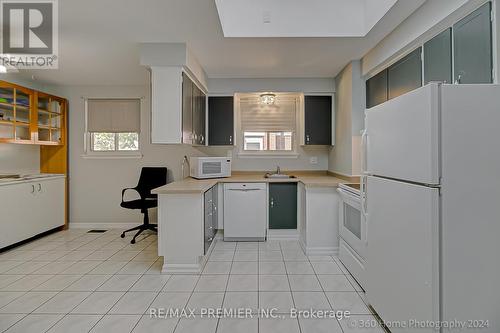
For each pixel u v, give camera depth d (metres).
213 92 4.34
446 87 1.43
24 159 4.44
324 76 4.25
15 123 3.82
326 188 3.48
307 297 2.46
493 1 1.67
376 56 3.07
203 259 3.14
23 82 4.30
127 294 2.53
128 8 2.29
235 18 2.82
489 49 1.70
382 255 1.96
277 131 4.72
